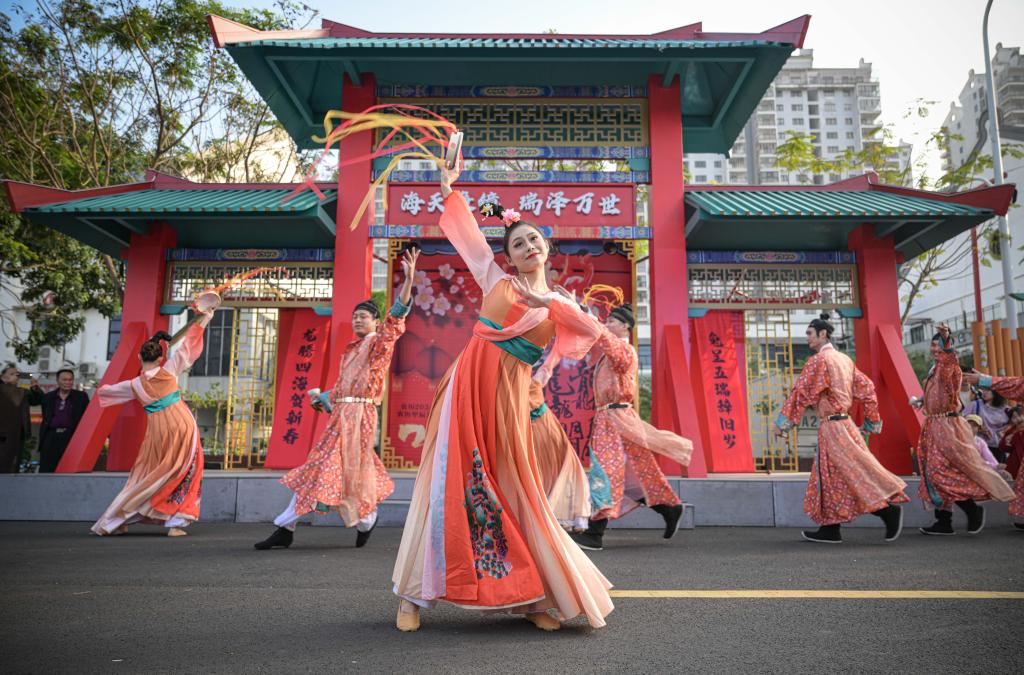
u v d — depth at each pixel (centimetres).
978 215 794
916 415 784
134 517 571
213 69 1326
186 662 220
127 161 1398
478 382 272
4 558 445
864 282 860
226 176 1477
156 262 859
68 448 750
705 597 320
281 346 992
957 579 370
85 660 222
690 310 871
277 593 332
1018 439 753
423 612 293
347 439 495
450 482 258
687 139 1001
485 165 980
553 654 228
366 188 842
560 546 260
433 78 865
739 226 857
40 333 1434
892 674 211
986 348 880
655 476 536
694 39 803
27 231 1316
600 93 862
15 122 1273
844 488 542
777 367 928
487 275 290
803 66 7000
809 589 341
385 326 495
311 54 789
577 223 835
